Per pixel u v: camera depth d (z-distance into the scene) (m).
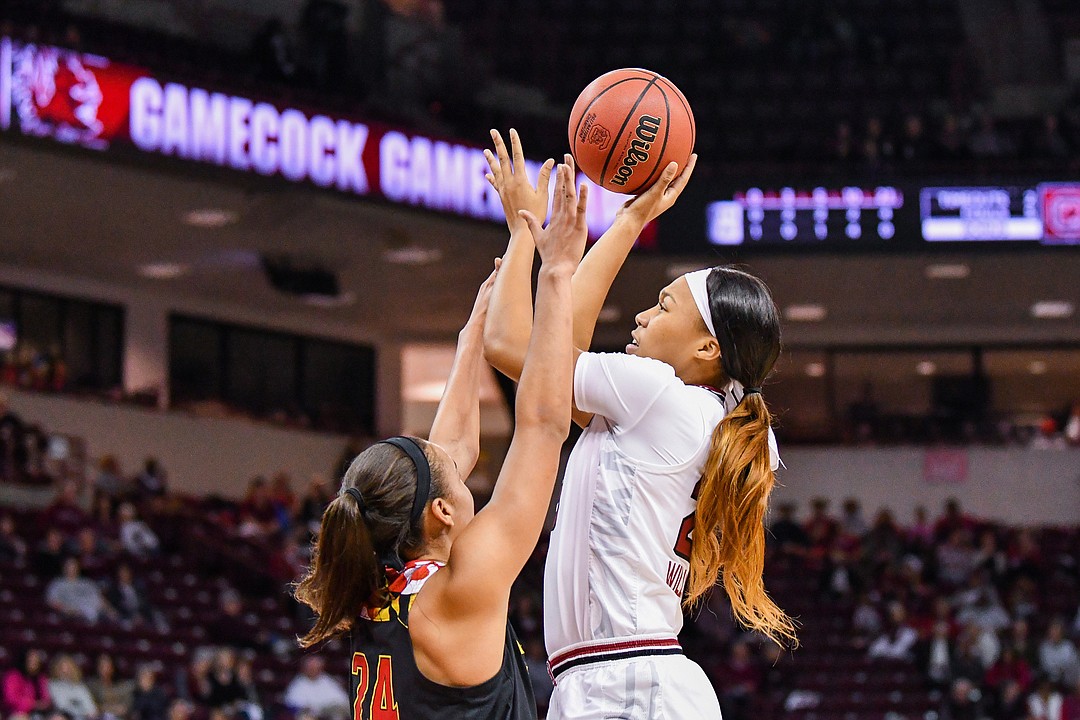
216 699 14.84
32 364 20.41
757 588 3.39
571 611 3.38
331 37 20.75
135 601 16.50
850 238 21.73
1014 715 17.64
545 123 22.73
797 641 3.51
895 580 21.62
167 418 21.86
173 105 17.78
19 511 17.44
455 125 22.00
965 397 26.55
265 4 21.78
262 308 24.75
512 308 3.50
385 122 19.84
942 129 23.23
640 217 3.64
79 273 22.38
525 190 3.59
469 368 3.86
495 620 3.10
